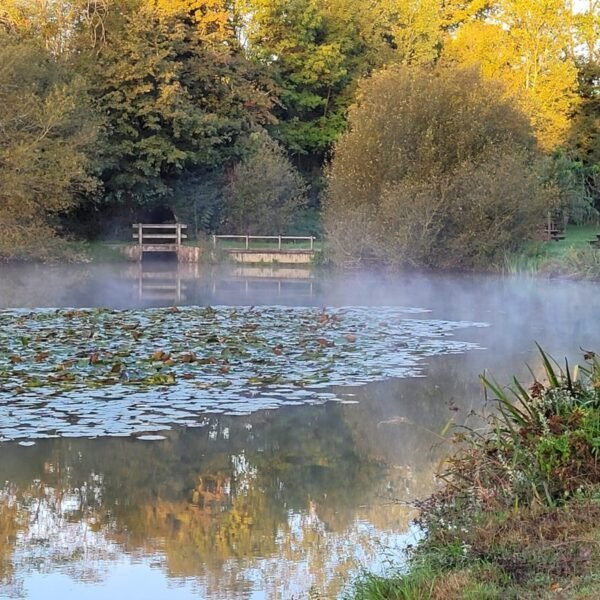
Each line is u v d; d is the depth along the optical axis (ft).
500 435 21.45
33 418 30.12
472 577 15.14
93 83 126.00
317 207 159.63
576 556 15.51
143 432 28.96
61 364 38.63
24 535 20.40
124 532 20.63
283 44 155.74
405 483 24.18
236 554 19.17
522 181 93.56
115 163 127.24
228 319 56.75
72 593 17.21
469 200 93.45
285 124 158.71
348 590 16.90
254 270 111.24
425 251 93.20
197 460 26.23
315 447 27.76
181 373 38.06
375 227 96.07
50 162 101.50
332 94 164.76
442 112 99.09
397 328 54.95
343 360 42.60
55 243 106.52
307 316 59.77
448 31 184.34
